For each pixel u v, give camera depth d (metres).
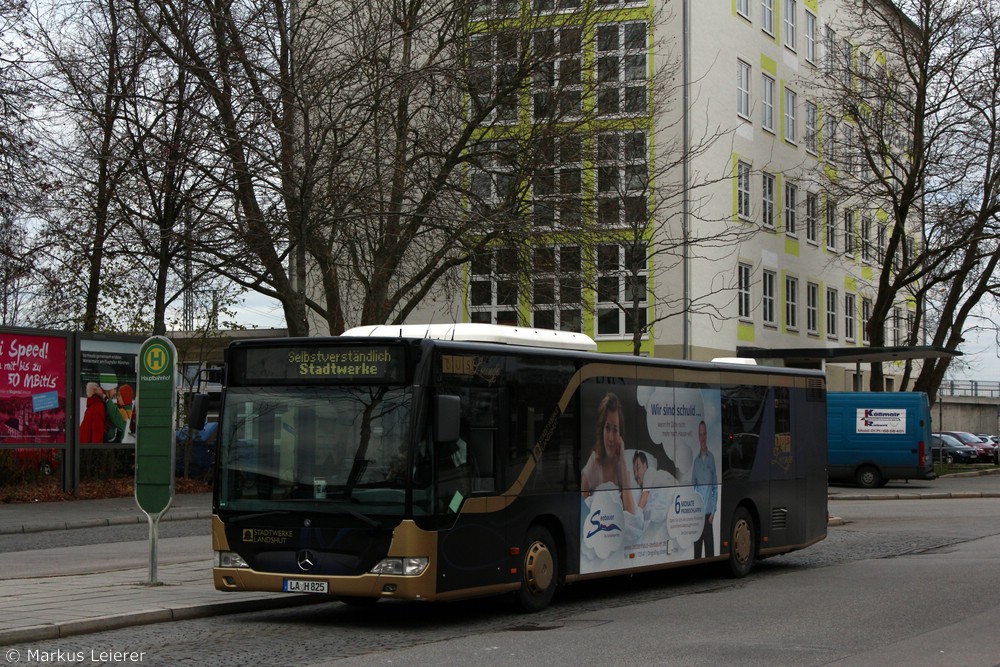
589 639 11.23
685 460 16.27
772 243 50.50
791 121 53.12
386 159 27.72
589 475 14.23
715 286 45.06
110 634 11.20
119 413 32.12
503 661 9.86
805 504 19.44
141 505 14.48
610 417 14.73
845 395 41.34
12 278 32.59
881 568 18.44
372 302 28.80
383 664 9.66
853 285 59.31
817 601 14.32
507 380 13.05
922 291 49.22
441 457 11.98
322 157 25.64
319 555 11.90
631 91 34.03
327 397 12.21
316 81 25.28
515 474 13.01
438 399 11.62
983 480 46.31
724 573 17.52
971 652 10.30
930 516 29.08
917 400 40.56
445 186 28.59
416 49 31.48
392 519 11.71
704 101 44.69
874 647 10.64
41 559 18.56
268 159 24.88
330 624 12.31
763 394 18.38
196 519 27.59
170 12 29.20
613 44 34.19
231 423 12.55
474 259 30.08
